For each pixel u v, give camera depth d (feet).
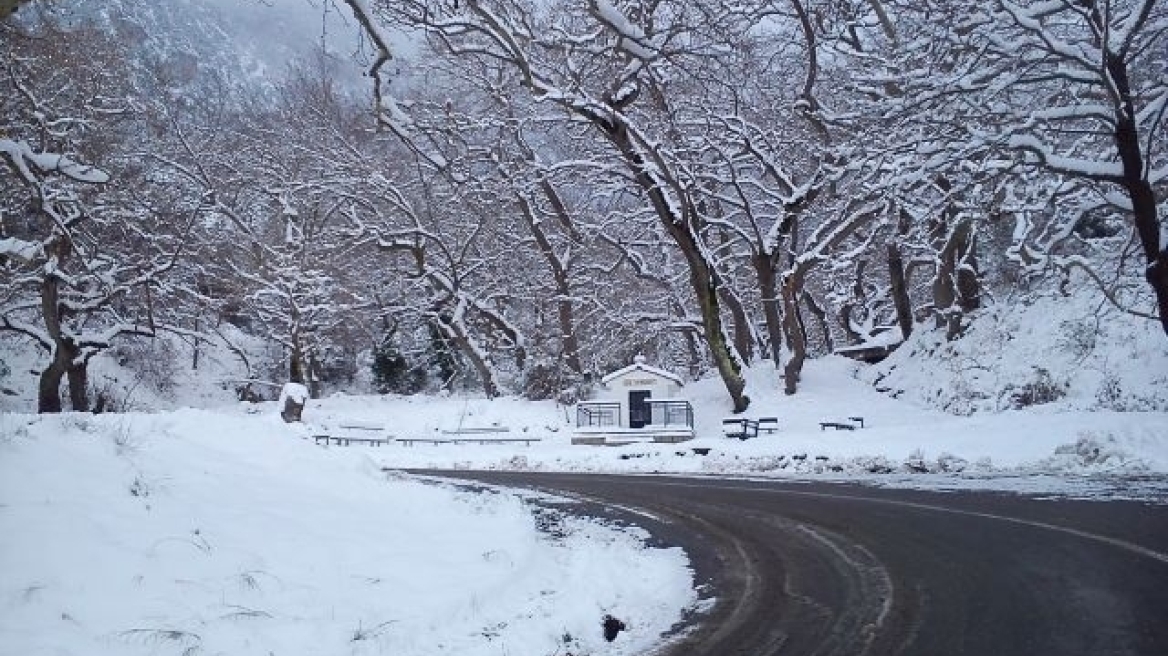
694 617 28.53
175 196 144.46
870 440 81.76
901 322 132.98
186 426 43.06
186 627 22.77
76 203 108.78
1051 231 88.58
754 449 85.40
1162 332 89.25
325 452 46.24
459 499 44.83
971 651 23.38
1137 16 59.93
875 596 29.71
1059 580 30.14
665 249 143.23
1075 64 67.77
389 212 153.69
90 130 116.88
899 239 114.01
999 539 37.63
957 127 64.80
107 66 127.34
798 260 113.91
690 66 97.35
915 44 67.36
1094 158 75.10
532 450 103.09
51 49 107.65
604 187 127.03
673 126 111.65
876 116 68.18
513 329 153.79
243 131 172.04
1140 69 73.26
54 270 112.78
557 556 38.11
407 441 115.75
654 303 156.15
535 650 24.99
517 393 146.51
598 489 63.98
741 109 119.75
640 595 31.53
